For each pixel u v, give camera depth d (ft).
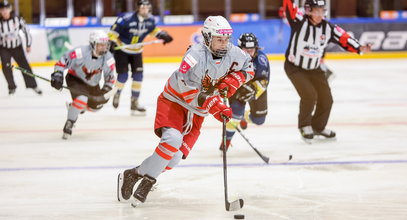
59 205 32.50
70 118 51.55
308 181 36.91
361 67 108.88
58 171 40.32
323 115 49.03
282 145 48.21
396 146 47.16
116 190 35.37
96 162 42.96
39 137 52.90
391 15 128.06
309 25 46.60
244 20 128.36
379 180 36.96
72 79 50.34
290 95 77.51
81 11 127.65
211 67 29.60
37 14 128.47
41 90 83.10
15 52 78.79
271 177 38.01
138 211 31.32
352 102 71.00
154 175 30.89
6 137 53.01
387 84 86.69
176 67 112.06
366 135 51.80
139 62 63.57
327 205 32.01
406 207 31.48
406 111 64.23
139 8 62.54
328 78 63.82
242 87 41.42
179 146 30.27
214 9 135.33
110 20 125.80
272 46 121.19
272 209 31.40
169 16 126.31
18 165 42.27
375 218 29.76
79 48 48.55
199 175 38.68
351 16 131.44
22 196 34.30
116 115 64.44
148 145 48.85
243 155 44.60
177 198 33.58
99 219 30.09
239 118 42.65
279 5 134.00
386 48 123.65
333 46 123.95
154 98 77.15
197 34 120.16
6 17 77.36
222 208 31.71
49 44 116.88
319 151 45.73
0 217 30.50
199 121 31.83
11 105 72.74
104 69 49.80
